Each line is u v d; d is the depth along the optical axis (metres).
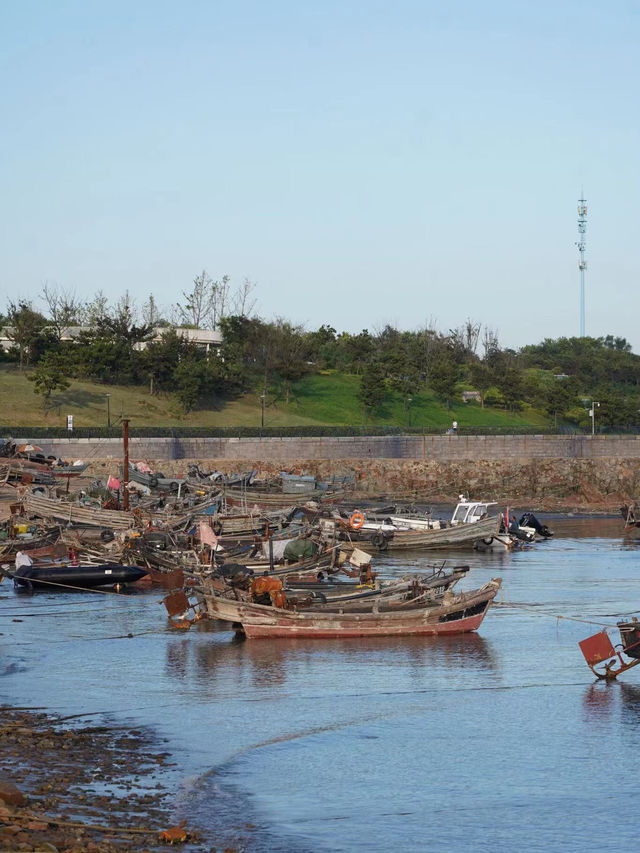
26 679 51.50
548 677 52.56
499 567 100.94
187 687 49.91
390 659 56.28
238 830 31.12
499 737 42.19
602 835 31.64
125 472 113.19
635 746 40.97
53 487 142.75
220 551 81.19
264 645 59.84
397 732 42.75
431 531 114.62
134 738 41.25
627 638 52.31
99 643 60.62
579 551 117.25
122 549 88.25
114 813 31.48
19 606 74.19
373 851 30.05
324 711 45.91
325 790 35.47
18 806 31.09
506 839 31.28
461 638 62.44
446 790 35.69
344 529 112.06
